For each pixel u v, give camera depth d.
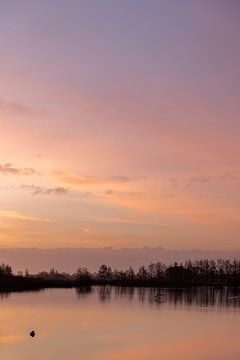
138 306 142.12
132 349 69.50
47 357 63.34
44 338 78.00
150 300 170.50
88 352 66.88
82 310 127.25
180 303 155.38
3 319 104.12
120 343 74.12
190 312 123.12
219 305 147.12
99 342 74.88
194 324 97.94
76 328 90.25
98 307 137.12
